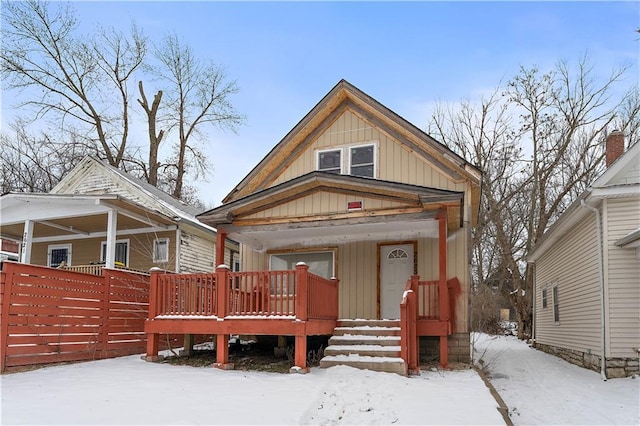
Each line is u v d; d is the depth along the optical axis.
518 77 29.98
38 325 9.58
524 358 17.25
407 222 12.14
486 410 7.01
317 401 7.18
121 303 11.81
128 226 16.77
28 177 30.50
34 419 5.97
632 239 11.30
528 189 30.34
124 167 29.92
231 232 12.27
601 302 12.23
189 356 11.50
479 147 30.98
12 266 9.15
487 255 36.00
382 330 10.85
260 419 6.17
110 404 6.77
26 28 25.89
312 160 14.90
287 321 9.74
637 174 12.41
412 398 7.69
